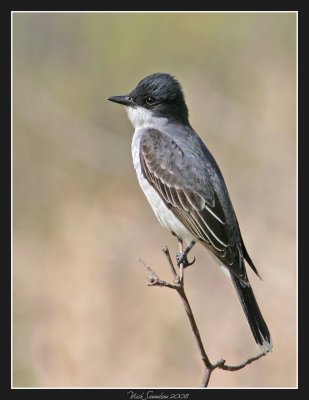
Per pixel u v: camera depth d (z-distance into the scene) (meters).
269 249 14.85
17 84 17.86
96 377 13.50
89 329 14.15
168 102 10.77
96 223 16.58
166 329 13.94
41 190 17.27
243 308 9.78
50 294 14.88
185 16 17.53
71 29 18.12
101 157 17.75
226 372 13.16
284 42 17.47
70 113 17.97
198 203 10.20
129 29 17.78
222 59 17.56
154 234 16.17
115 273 15.27
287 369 13.09
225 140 16.81
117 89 17.94
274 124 16.75
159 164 10.42
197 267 14.73
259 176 16.17
